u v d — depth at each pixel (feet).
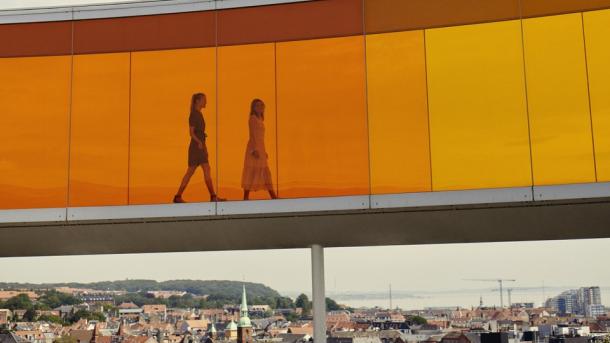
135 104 49.52
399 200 45.85
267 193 47.44
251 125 48.21
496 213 46.21
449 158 45.57
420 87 46.47
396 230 48.42
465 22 46.34
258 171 47.73
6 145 50.08
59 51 50.65
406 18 47.16
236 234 49.96
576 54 44.75
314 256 50.31
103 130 49.57
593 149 43.88
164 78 49.52
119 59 50.06
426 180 45.70
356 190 46.47
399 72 46.85
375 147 46.62
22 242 52.29
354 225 48.24
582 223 46.57
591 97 44.29
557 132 44.45
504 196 44.57
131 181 48.85
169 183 48.55
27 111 50.29
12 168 49.80
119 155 49.21
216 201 47.85
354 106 47.19
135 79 49.75
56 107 50.14
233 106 48.55
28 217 49.19
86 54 50.39
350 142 46.96
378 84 47.06
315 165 47.16
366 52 47.50
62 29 50.88
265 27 48.91
